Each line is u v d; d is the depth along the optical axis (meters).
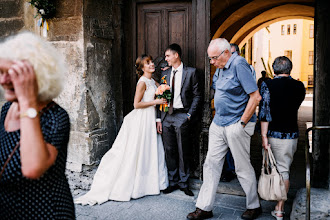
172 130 3.86
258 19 9.48
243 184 3.25
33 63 1.33
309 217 2.67
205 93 4.00
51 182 1.41
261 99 3.09
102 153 4.47
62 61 1.50
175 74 3.82
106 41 4.48
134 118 3.87
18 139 1.38
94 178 3.87
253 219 3.25
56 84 1.41
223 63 3.06
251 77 2.94
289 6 8.11
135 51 4.48
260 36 19.27
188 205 3.63
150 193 3.91
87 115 4.22
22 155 1.27
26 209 1.38
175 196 3.87
